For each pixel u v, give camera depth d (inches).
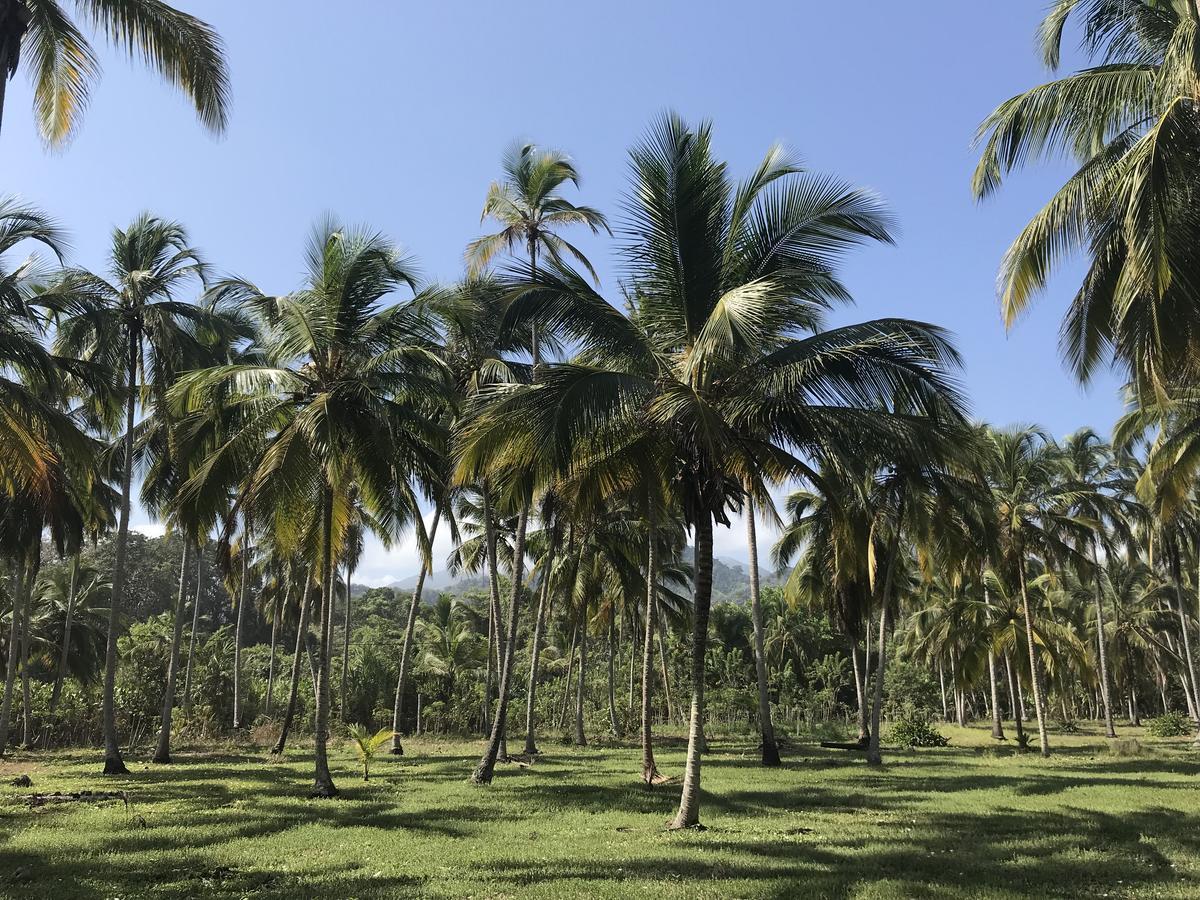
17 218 627.5
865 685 1206.3
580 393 399.5
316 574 661.3
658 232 439.2
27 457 528.4
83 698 1338.6
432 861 353.1
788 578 1250.0
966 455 456.8
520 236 805.2
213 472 577.9
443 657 1635.1
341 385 580.1
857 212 423.5
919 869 341.7
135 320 784.3
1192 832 433.1
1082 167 443.2
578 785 648.4
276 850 378.9
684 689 1849.2
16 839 406.6
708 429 380.5
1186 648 1262.3
